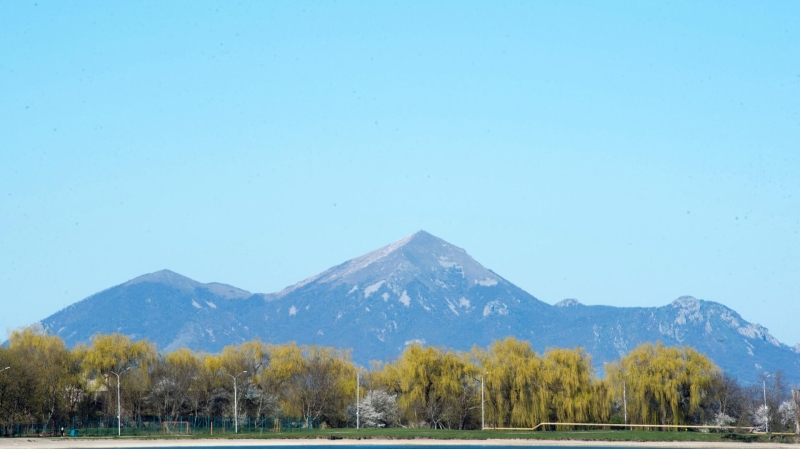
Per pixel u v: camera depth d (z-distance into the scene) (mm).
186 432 160375
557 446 137375
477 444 140500
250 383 175375
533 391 167000
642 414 165625
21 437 148000
